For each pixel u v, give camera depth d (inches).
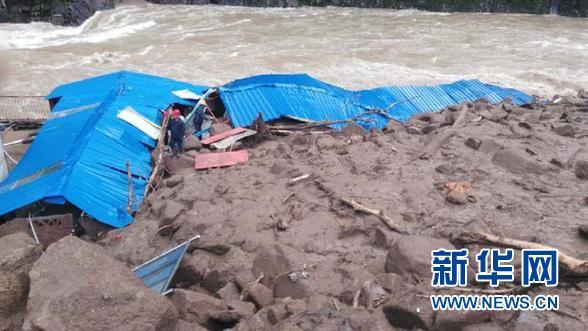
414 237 391.2
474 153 633.6
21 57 1492.4
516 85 1270.9
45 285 279.3
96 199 542.0
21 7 1980.8
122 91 826.8
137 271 388.5
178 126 690.8
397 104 919.0
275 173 609.3
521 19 2305.6
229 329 329.4
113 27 1967.3
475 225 421.1
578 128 725.3
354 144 702.5
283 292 382.3
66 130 692.7
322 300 355.6
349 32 1943.9
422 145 685.3
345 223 474.9
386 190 534.3
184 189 574.9
